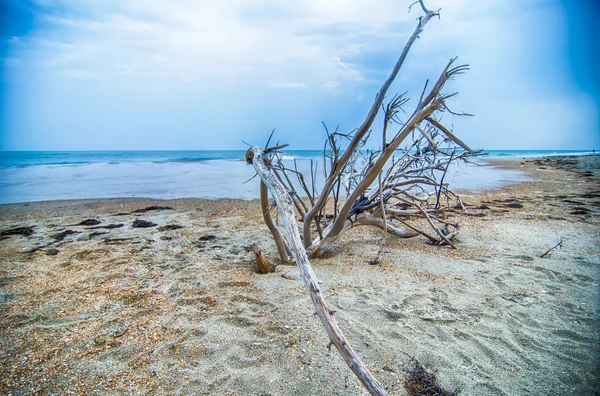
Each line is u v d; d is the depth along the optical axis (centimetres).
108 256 549
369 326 315
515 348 281
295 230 267
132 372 253
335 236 535
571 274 444
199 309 356
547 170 2272
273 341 292
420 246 601
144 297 388
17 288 414
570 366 256
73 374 250
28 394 229
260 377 246
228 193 1313
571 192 1236
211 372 252
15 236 676
